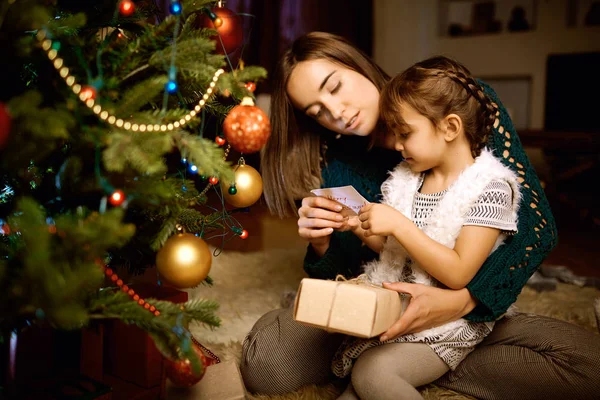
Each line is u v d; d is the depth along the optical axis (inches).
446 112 36.6
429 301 34.7
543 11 168.2
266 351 39.6
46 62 27.2
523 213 39.1
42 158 27.4
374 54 178.4
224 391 32.3
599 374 34.6
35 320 27.9
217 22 31.7
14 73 28.4
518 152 41.8
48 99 28.8
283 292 59.3
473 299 36.3
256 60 132.0
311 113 43.4
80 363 33.9
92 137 25.8
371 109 42.5
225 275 67.8
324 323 30.8
